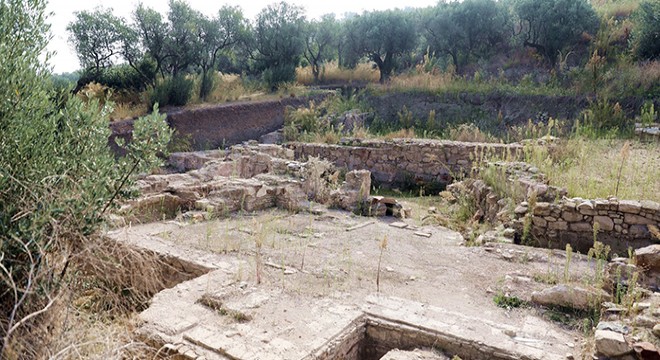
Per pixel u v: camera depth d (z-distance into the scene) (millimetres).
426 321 5023
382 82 25609
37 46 4250
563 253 7348
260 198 10391
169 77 19547
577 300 5434
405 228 9148
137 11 19344
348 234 8547
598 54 20688
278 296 5570
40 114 3969
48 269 3420
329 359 4488
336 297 5641
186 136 17266
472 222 9672
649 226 7152
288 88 23188
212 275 6094
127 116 16828
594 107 16125
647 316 4566
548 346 4602
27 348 3164
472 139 16453
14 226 3496
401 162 14914
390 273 6586
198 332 4613
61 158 3924
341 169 15172
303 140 17812
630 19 22703
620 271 5691
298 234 8383
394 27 25969
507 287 6086
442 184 14336
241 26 23125
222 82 23453
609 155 11891
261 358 4156
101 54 19422
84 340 3457
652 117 14570
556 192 8367
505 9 25703
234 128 19031
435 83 21609
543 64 22891
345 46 27641
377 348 5094
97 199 3916
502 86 20266
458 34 25031
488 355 4492
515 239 8336
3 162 3643
